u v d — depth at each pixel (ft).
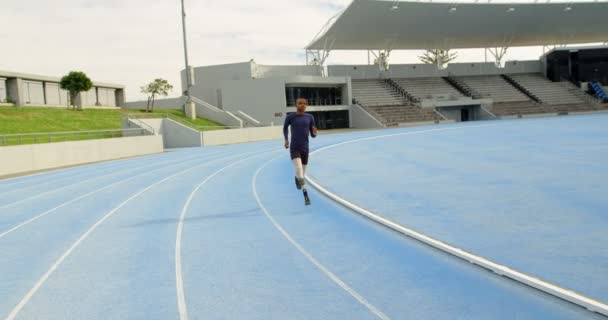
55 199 35.86
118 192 38.04
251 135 124.67
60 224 25.86
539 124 110.01
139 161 71.72
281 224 22.67
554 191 25.64
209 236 21.06
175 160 70.03
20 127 91.97
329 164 48.32
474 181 31.01
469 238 17.63
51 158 67.15
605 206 21.39
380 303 12.52
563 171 32.94
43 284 15.64
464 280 13.79
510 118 180.65
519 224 19.12
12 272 17.19
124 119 100.63
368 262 16.07
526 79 211.82
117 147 83.25
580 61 209.46
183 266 16.79
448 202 24.62
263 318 11.99
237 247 18.94
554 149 49.19
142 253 18.81
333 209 25.59
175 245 19.77
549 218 19.77
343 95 168.96
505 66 215.72
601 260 14.29
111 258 18.37
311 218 23.67
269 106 148.15
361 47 190.90
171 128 111.45
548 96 199.93
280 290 13.93
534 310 11.47
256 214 25.45
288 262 16.61
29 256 19.31
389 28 173.06
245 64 156.15
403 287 13.57
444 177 33.76
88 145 75.66
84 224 25.48
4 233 24.13
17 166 60.39
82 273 16.65
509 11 177.68
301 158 28.35
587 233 17.21
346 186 32.63
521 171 34.22
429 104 178.60
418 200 25.79
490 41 207.21
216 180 42.57
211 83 160.45
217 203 29.89
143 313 12.75
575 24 195.83
